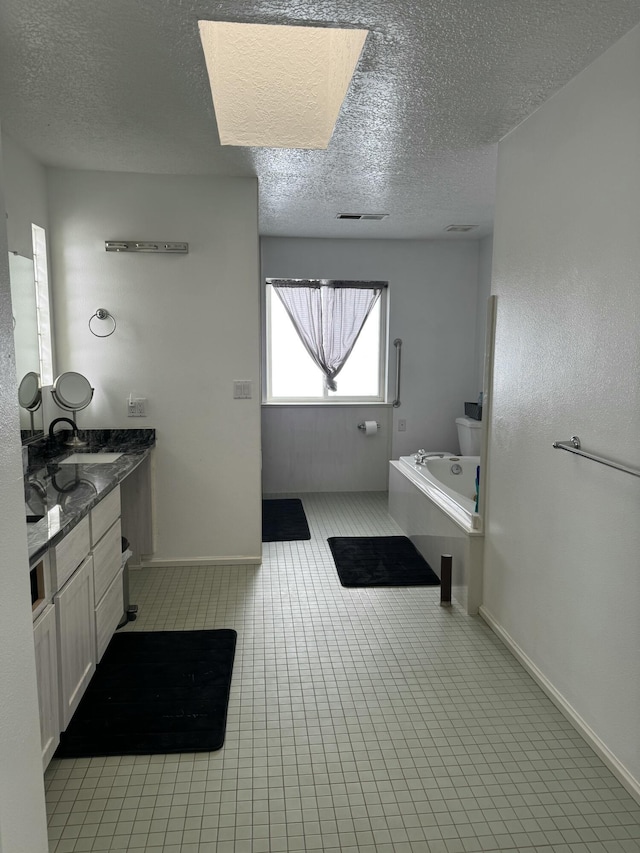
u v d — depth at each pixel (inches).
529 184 96.9
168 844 64.2
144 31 71.2
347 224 181.3
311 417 214.2
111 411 139.2
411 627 114.2
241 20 69.3
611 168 74.2
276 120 109.3
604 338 75.9
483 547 117.9
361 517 187.5
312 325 209.3
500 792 72.1
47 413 131.0
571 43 73.7
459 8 66.4
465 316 213.6
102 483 96.2
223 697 90.5
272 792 71.9
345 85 87.5
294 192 145.0
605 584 76.4
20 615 48.0
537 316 94.1
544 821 67.8
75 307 134.6
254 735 82.3
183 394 140.1
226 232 135.6
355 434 216.2
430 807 69.7
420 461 184.7
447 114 96.3
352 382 218.2
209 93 88.4
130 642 107.5
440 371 215.3
